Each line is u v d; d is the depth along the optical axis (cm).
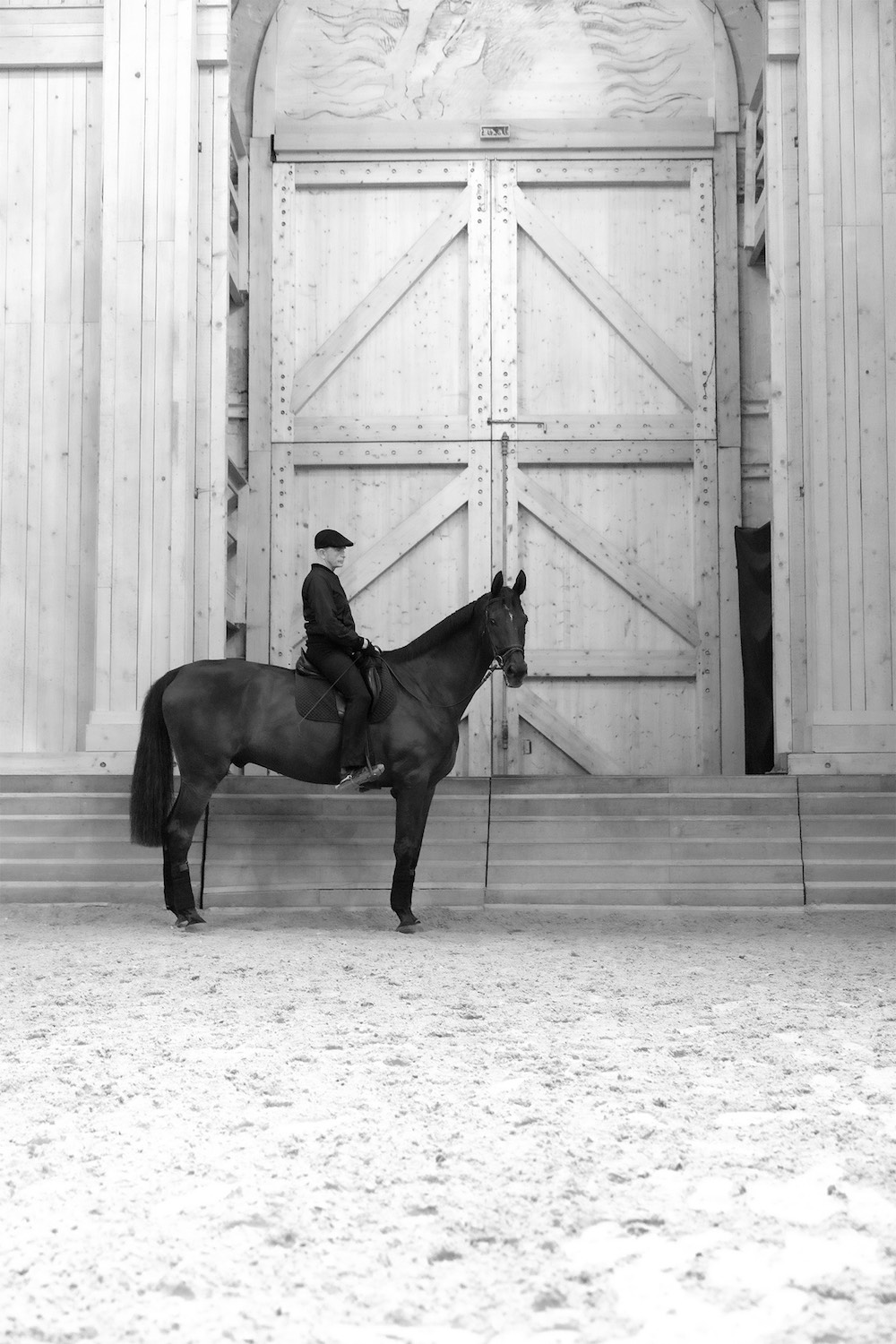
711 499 1091
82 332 934
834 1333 198
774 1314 205
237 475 1063
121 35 925
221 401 923
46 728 915
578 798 815
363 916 764
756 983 520
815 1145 289
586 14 1126
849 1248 230
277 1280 218
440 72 1127
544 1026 426
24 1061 372
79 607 921
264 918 756
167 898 694
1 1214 247
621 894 785
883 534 898
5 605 922
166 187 915
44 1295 211
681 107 1120
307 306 1112
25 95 950
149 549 889
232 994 488
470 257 1108
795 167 950
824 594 895
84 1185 263
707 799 818
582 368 1106
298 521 1100
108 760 870
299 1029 420
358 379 1108
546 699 1088
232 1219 242
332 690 689
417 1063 370
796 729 909
